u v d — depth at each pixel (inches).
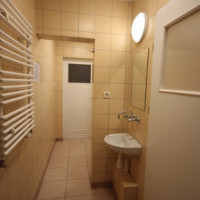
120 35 73.3
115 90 76.1
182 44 39.1
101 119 76.7
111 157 79.0
